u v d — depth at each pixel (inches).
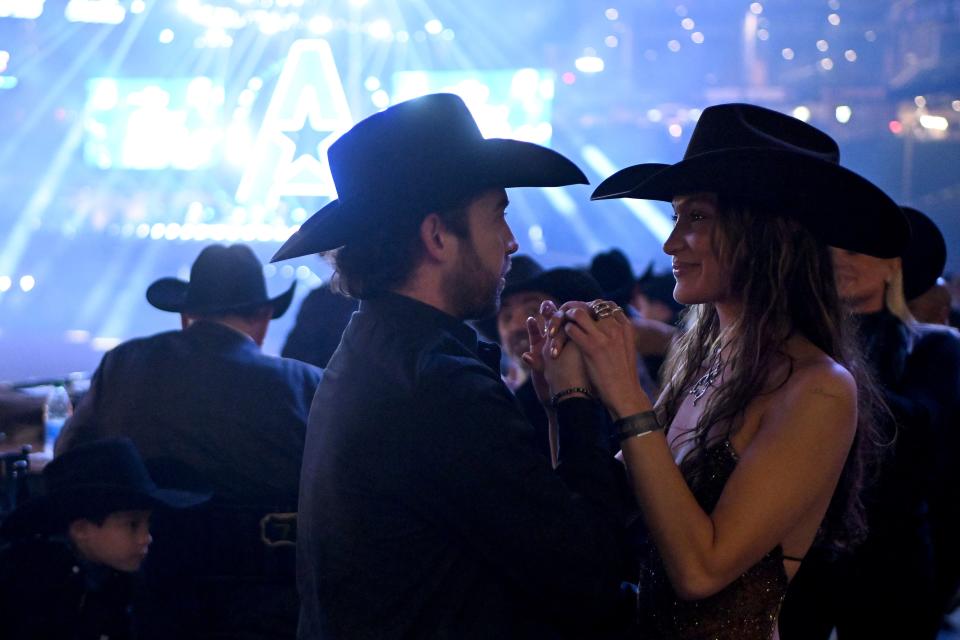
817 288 67.2
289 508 105.1
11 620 95.8
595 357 62.5
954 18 864.9
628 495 65.9
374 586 59.3
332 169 66.6
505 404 59.5
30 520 97.9
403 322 62.7
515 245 66.4
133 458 101.7
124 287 895.7
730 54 944.3
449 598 58.8
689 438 69.4
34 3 789.9
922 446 99.5
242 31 818.2
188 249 890.7
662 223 916.6
